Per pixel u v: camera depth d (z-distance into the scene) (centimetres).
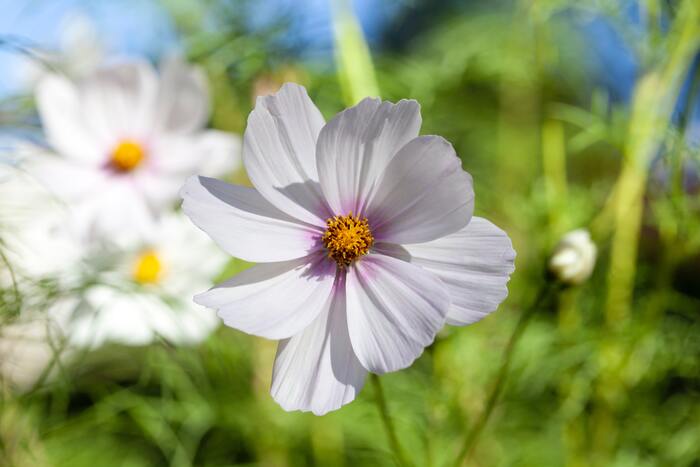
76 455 42
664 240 39
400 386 40
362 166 27
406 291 26
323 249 28
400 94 45
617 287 40
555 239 42
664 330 42
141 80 41
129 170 40
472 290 26
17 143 37
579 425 41
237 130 45
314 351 27
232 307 26
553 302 43
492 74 51
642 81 40
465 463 38
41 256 36
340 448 43
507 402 41
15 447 35
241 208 27
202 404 41
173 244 39
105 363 40
